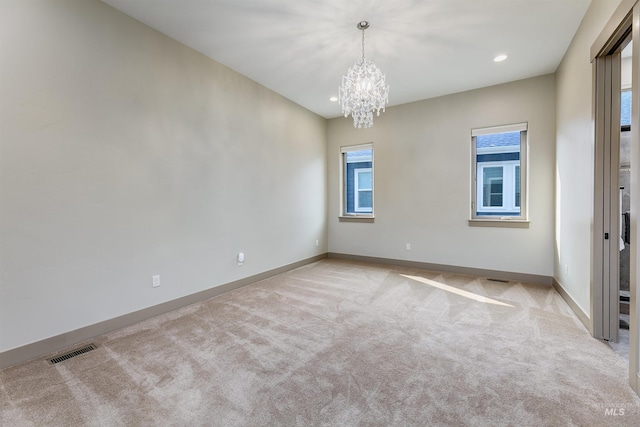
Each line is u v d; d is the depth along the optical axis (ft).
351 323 8.67
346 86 9.70
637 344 5.41
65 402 5.33
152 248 9.13
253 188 12.92
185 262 10.13
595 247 7.54
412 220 15.55
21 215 6.56
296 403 5.28
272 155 13.98
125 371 6.28
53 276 7.07
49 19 6.88
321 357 6.81
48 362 6.62
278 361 6.65
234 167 11.96
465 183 14.07
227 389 5.69
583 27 8.38
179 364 6.54
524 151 13.00
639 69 5.27
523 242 12.87
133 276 8.66
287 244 15.08
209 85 10.84
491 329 8.20
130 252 8.58
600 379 5.86
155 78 9.09
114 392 5.60
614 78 7.22
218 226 11.32
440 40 9.59
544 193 12.35
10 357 6.45
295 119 15.51
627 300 9.12
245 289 12.07
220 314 9.39
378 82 9.66
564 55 10.44
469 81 12.82
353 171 18.04
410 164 15.48
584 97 8.32
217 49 10.24
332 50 10.25
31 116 6.64
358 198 17.97
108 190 8.04
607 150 7.34
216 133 11.16
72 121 7.30
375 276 13.96
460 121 14.07
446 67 11.49
